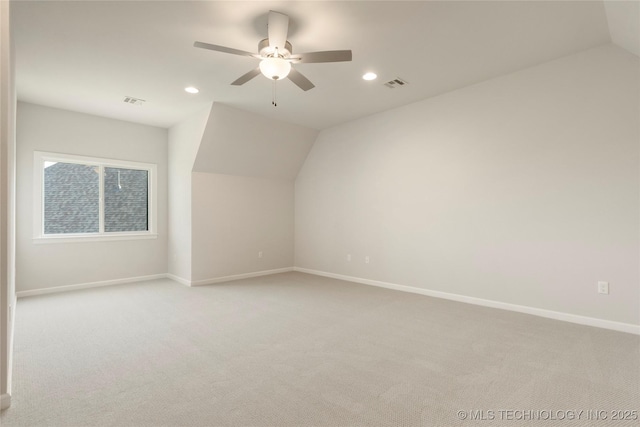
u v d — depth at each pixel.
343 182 5.71
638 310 3.04
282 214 6.44
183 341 2.94
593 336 3.00
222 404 1.97
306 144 6.13
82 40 2.97
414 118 4.70
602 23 2.81
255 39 2.99
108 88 4.07
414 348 2.78
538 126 3.61
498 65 3.58
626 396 2.04
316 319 3.54
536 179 3.63
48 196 4.80
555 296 3.51
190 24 2.74
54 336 3.04
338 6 2.51
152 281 5.51
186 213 5.33
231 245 5.68
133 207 5.57
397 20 2.71
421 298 4.42
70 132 4.89
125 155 5.40
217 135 5.01
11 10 2.36
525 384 2.19
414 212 4.73
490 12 2.62
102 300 4.30
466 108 4.17
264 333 3.13
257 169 5.92
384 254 5.11
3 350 1.93
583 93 3.32
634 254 3.06
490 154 3.97
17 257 4.46
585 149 3.32
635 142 3.06
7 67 1.89
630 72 3.08
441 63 3.51
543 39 3.06
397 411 1.91
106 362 2.52
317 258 6.19
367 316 3.64
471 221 4.14
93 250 5.09
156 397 2.05
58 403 1.98
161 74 3.68
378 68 3.60
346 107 4.88
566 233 3.44
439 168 4.45
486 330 3.19
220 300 4.32
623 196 3.12
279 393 2.09
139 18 2.65
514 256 3.79
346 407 1.95
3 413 1.87
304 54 2.60
